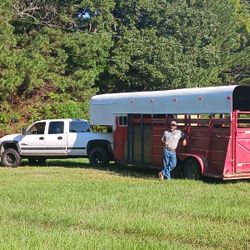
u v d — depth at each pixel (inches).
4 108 1295.5
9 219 388.8
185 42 1694.1
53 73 1407.5
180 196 486.3
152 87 1630.2
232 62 2018.9
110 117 791.7
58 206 433.4
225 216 387.9
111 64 1604.3
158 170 745.0
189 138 657.6
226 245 309.7
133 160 748.0
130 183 589.3
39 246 300.0
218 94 618.8
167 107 685.9
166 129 694.5
